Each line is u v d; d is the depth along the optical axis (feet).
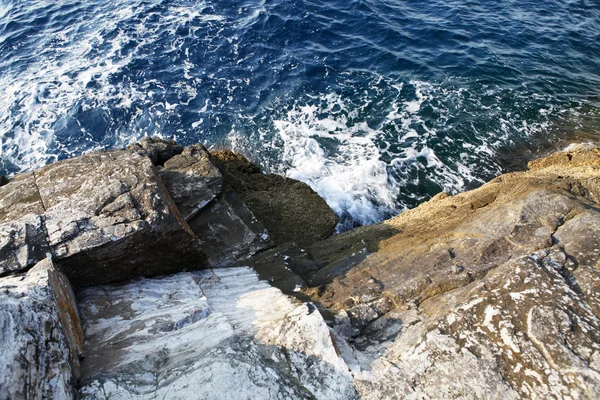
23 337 12.45
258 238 25.76
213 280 21.25
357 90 45.55
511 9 60.13
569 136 39.60
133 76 46.80
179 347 15.48
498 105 43.45
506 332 14.98
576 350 14.12
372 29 54.44
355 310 18.25
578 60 50.60
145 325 16.55
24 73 47.60
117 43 51.29
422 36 53.72
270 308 18.25
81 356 14.87
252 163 36.91
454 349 14.90
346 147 39.06
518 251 19.61
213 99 44.42
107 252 18.48
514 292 16.12
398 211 33.58
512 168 36.76
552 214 21.15
